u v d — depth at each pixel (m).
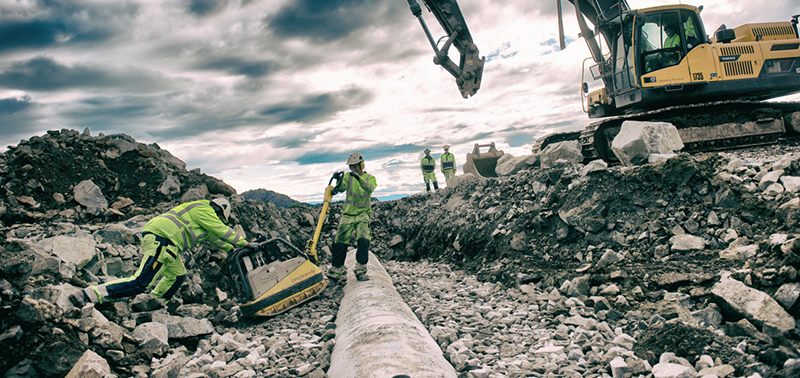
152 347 3.78
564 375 2.93
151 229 4.21
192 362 3.64
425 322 4.36
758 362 2.82
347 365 2.86
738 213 5.07
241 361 3.53
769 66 9.49
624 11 9.23
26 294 3.62
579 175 6.84
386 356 2.77
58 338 3.31
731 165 5.48
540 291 5.26
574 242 6.14
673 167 5.79
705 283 4.14
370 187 5.51
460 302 5.18
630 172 6.19
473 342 3.69
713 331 3.41
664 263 4.86
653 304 4.03
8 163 7.96
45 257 4.02
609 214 6.00
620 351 3.17
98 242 5.12
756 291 3.49
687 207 5.53
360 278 5.43
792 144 10.51
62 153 8.51
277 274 4.91
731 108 10.25
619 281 4.67
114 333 3.67
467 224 8.37
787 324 3.22
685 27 9.45
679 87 9.22
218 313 5.05
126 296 4.05
